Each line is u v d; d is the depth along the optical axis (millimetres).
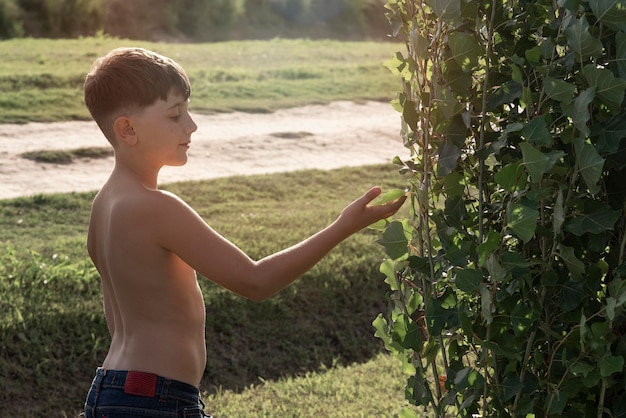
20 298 5305
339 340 5828
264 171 10820
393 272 2158
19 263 5887
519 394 1832
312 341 5762
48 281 5590
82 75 15625
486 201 1922
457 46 1748
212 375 5273
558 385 1782
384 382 4699
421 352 2035
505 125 1921
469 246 1815
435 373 2047
